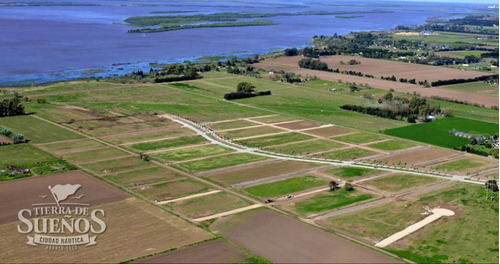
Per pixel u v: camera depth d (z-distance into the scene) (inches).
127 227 4788.4
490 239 4783.5
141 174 6279.5
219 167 6624.0
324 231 4849.9
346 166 6776.6
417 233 4879.4
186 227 4832.7
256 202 5536.4
